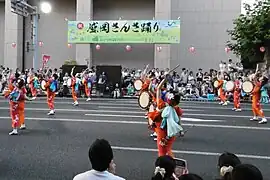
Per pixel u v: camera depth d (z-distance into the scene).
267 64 23.86
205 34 28.84
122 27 25.48
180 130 7.25
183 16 29.05
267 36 22.64
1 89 25.14
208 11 28.77
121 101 21.08
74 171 7.11
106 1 29.83
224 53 28.62
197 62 28.95
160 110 7.44
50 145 9.32
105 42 25.75
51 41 30.50
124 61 29.80
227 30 27.00
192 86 24.05
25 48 29.67
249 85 13.52
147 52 29.53
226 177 3.38
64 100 21.28
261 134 10.92
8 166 7.44
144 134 10.76
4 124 12.52
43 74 22.36
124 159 8.02
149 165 7.56
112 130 11.39
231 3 28.52
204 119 13.82
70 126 12.07
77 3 27.44
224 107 18.30
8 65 28.67
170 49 27.94
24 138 10.17
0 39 31.08
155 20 25.19
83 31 25.89
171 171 3.88
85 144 9.43
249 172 2.67
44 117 14.01
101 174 3.24
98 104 19.09
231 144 9.53
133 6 29.62
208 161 7.90
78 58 27.11
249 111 16.56
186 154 8.50
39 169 7.23
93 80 24.14
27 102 19.48
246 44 23.92
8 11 28.67
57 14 30.44
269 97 21.52
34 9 25.91
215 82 20.06
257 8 24.33
